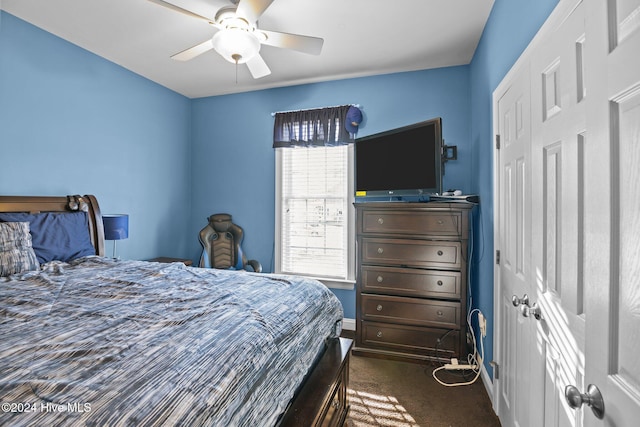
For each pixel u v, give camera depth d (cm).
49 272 193
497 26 203
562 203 109
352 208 346
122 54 290
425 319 263
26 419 64
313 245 364
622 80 59
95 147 290
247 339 108
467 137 305
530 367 144
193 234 405
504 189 189
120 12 226
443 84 313
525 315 134
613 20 63
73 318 120
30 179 243
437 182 256
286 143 358
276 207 372
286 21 236
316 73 328
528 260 146
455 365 248
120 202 315
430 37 258
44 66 251
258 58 230
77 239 237
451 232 255
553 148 118
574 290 101
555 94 117
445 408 207
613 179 62
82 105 279
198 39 264
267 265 379
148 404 72
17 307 132
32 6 220
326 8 221
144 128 340
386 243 272
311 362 151
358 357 277
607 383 63
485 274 237
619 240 61
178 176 388
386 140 294
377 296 276
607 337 63
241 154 387
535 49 134
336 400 159
